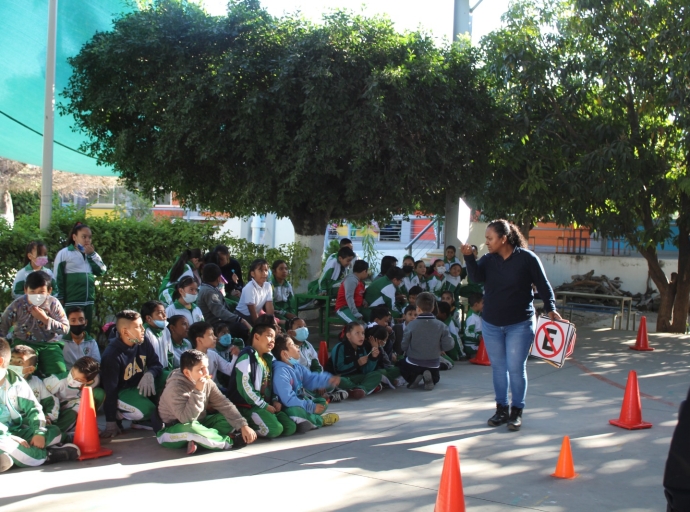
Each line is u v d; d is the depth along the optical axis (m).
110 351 5.68
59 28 10.98
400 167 9.91
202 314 7.16
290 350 6.13
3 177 20.70
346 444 5.60
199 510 4.18
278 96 9.30
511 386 6.14
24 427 5.04
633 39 10.79
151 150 10.17
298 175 9.34
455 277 11.89
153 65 9.45
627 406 6.22
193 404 5.30
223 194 10.56
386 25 9.86
